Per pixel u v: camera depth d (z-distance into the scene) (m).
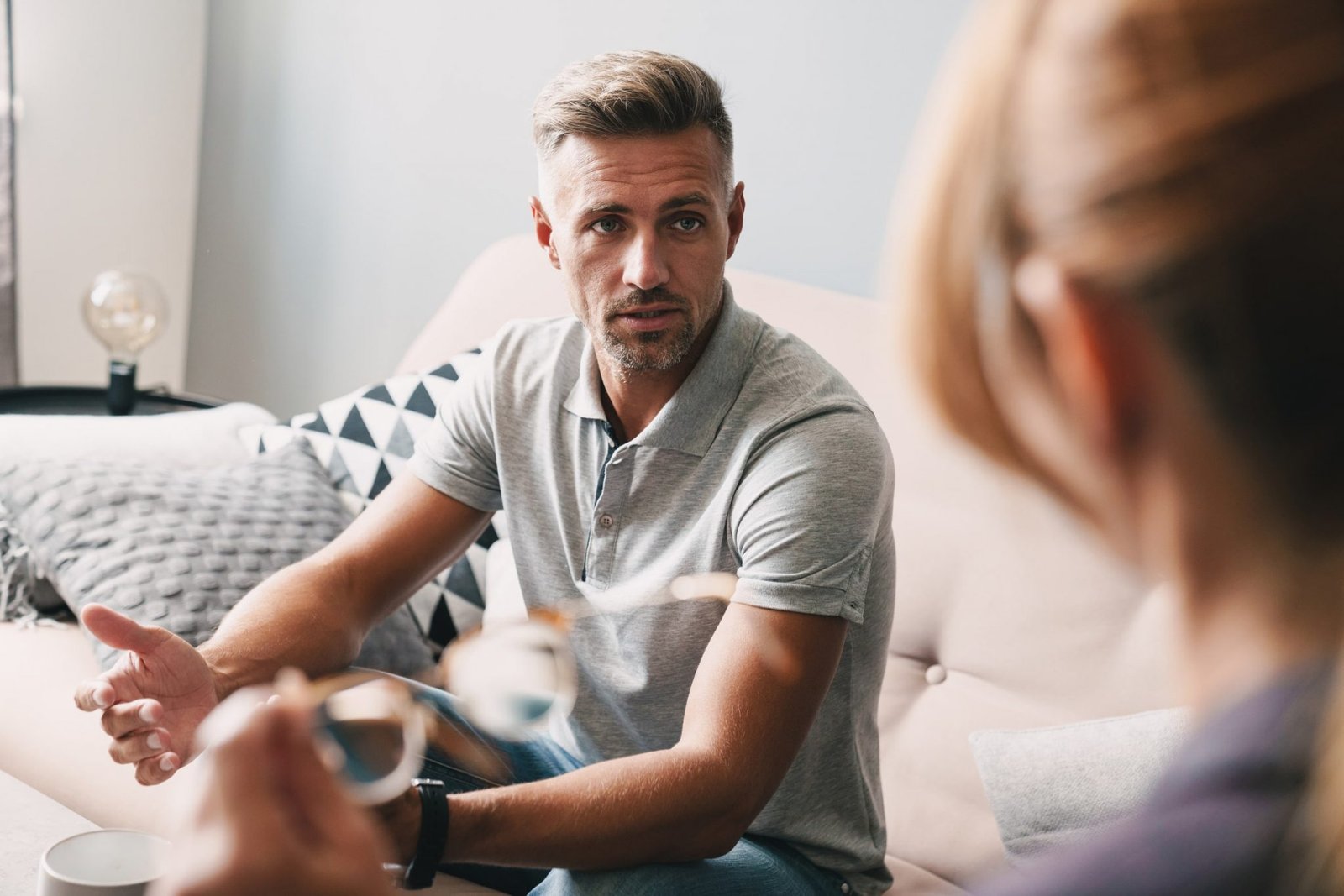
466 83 2.56
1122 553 0.30
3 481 1.81
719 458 1.29
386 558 1.44
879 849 1.31
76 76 2.84
